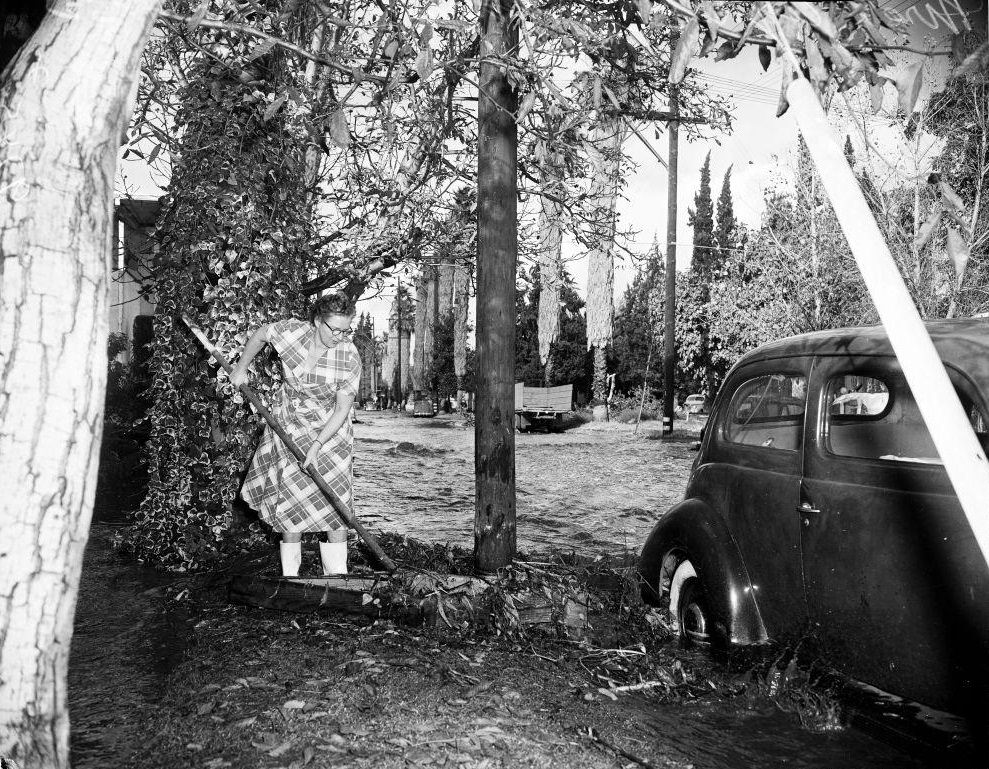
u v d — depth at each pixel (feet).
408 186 24.03
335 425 15.20
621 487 39.91
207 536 18.56
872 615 11.00
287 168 19.63
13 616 6.03
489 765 9.05
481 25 12.23
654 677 12.50
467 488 39.37
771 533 12.92
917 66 7.79
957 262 8.06
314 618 14.47
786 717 11.21
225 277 18.42
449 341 173.58
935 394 6.10
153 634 13.61
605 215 23.58
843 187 6.54
